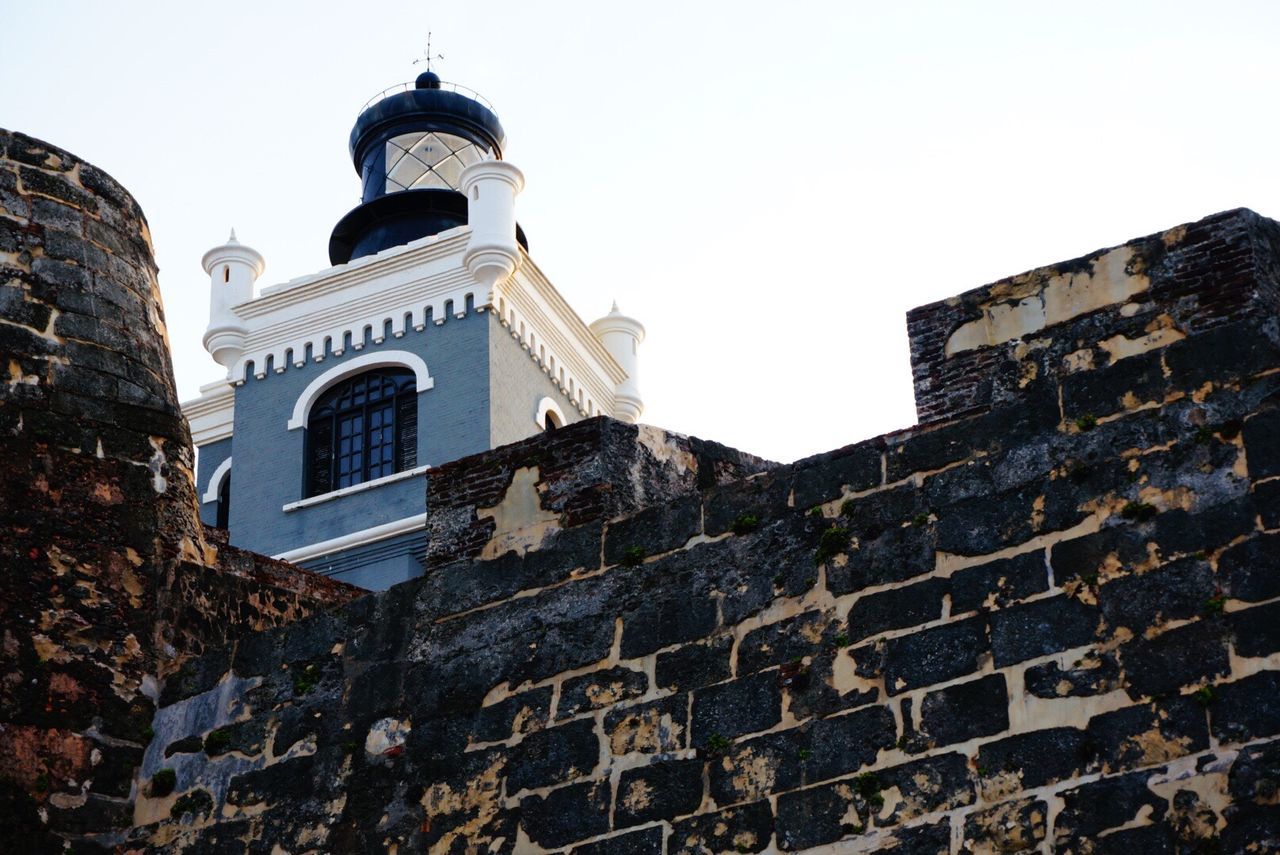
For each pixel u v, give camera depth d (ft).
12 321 54.08
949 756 39.70
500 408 167.94
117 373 55.26
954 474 42.75
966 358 44.32
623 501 47.83
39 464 52.54
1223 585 38.45
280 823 47.80
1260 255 42.09
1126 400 41.57
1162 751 37.58
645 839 42.42
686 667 43.91
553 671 45.78
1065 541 40.60
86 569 51.98
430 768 46.29
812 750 41.34
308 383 174.70
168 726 51.03
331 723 48.55
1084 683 38.93
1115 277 43.19
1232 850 36.14
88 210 57.41
